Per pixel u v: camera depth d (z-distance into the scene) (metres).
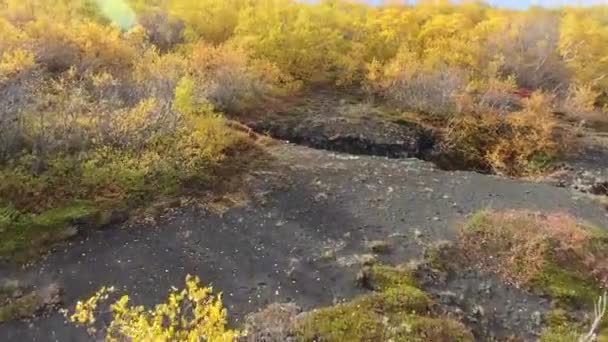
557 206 12.94
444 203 12.70
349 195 12.82
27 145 12.62
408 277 9.95
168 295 9.66
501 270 10.30
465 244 10.88
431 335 8.57
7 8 20.50
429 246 10.86
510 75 21.14
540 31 24.33
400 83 19.62
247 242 11.02
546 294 9.83
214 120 14.50
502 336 9.09
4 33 16.50
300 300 9.55
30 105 13.52
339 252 10.75
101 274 10.06
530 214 11.98
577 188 15.30
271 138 16.02
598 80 22.75
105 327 8.89
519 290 9.93
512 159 16.81
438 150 16.89
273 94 19.23
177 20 22.19
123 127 13.22
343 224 11.68
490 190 13.62
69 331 8.86
